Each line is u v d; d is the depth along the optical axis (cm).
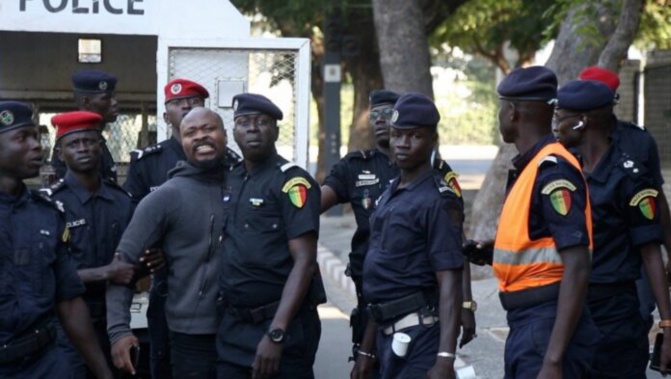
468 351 968
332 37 2286
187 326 626
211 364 630
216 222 627
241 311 603
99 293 668
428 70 1523
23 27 855
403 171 582
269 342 582
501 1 2473
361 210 709
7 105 534
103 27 862
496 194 1349
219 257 626
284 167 606
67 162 679
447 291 556
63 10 859
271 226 601
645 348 624
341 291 1469
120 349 621
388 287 573
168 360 704
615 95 612
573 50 1216
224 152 639
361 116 2425
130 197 707
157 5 864
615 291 609
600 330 608
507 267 525
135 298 823
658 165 635
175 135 753
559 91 607
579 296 501
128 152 1052
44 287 536
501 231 528
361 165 713
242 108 604
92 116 681
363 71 2416
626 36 1009
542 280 516
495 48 2834
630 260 611
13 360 525
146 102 1049
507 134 534
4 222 530
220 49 854
